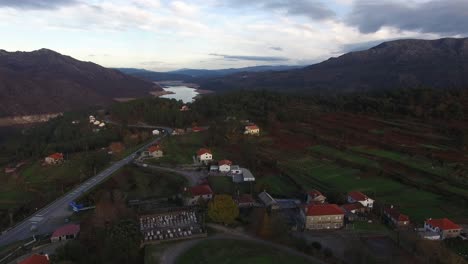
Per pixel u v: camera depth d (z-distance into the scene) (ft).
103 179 410.72
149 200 360.48
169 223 292.20
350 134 580.30
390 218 307.78
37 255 222.48
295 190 385.50
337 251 252.42
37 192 421.59
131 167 452.35
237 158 490.49
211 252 244.01
